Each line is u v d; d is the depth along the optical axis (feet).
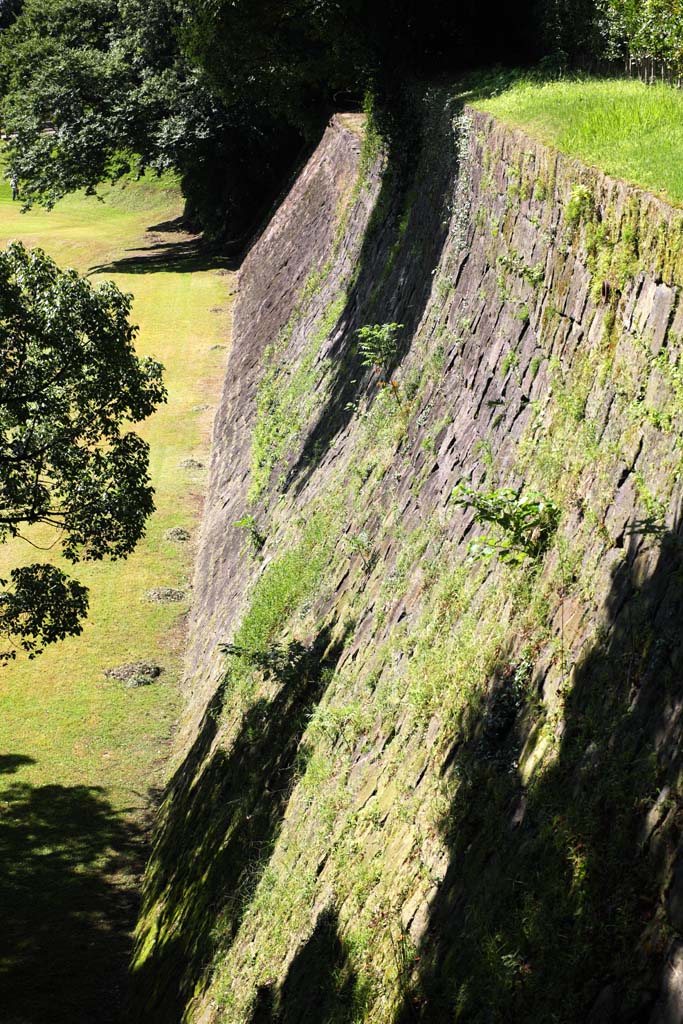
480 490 32.37
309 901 29.32
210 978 35.47
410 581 36.04
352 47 83.92
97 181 208.64
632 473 21.71
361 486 50.49
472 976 18.12
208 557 87.35
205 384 138.92
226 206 208.74
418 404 46.60
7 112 212.43
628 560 20.27
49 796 65.26
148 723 72.64
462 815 22.54
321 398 74.28
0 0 334.24
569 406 26.68
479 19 73.56
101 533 66.85
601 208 26.58
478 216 44.32
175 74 190.39
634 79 47.55
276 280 130.21
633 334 23.47
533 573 24.90
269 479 77.10
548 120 37.91
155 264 205.77
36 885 57.47
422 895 22.63
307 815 33.81
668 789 15.42
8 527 67.10
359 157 100.48
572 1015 14.93
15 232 253.24
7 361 61.82
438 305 49.67
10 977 50.47
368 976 22.67
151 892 53.83
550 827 18.17
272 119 189.47
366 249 80.84
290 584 53.52
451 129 54.34
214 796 48.49
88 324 63.05
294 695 42.75
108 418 67.72
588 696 19.39
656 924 14.33
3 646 82.48
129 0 193.36
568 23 60.18
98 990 49.42
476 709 24.61
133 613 86.33
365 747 32.04
